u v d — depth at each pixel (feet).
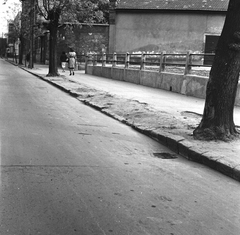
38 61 160.25
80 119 28.81
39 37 153.89
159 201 12.89
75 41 114.93
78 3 70.54
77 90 47.39
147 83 56.90
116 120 29.60
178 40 110.93
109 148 20.15
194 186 14.83
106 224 10.85
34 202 12.17
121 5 110.22
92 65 88.58
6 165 15.85
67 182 14.24
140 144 21.76
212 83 21.24
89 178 14.85
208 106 21.48
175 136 21.65
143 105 35.40
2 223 10.58
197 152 18.65
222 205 12.96
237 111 33.63
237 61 20.61
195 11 108.27
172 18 109.81
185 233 10.56
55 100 39.42
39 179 14.38
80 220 11.03
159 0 111.75
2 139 20.27
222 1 110.11
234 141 20.90
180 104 37.37
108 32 113.39
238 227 11.21
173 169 17.06
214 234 10.64
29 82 60.80
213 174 16.67
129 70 63.93
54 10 69.67
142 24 111.14
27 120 26.50
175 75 48.47
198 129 21.91
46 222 10.78
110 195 13.15
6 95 40.57
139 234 10.34
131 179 15.10
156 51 112.16
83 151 19.03
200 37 110.01
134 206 12.28
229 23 20.26
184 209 12.33
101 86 54.95
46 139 21.06
